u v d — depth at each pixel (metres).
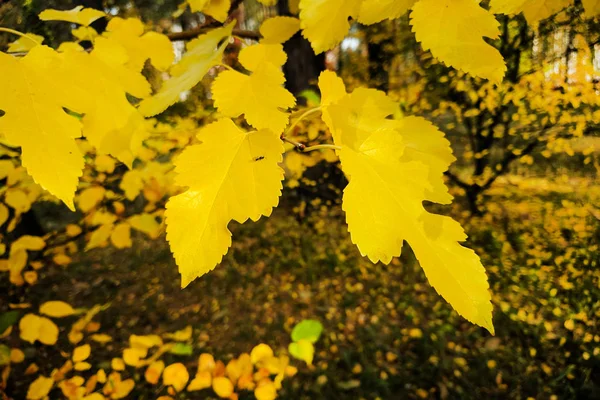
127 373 3.42
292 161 3.12
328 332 4.35
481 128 4.49
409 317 4.46
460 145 5.34
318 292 5.06
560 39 3.50
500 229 4.51
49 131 0.41
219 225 0.37
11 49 0.64
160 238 6.25
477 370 3.69
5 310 2.72
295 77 5.50
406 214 0.42
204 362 2.06
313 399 3.56
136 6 3.42
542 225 4.18
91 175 2.50
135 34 0.72
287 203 7.28
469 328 4.20
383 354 4.07
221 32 0.63
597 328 3.49
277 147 0.41
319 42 0.53
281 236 6.22
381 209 0.42
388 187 0.43
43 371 2.93
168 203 0.37
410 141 0.46
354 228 0.42
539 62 3.70
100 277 5.28
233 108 0.43
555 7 0.43
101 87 0.52
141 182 2.53
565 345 3.61
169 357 3.78
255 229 6.50
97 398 2.01
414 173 0.44
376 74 5.14
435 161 0.45
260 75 0.44
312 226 6.35
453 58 0.41
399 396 3.62
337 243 5.91
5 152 1.90
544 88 3.49
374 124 0.47
